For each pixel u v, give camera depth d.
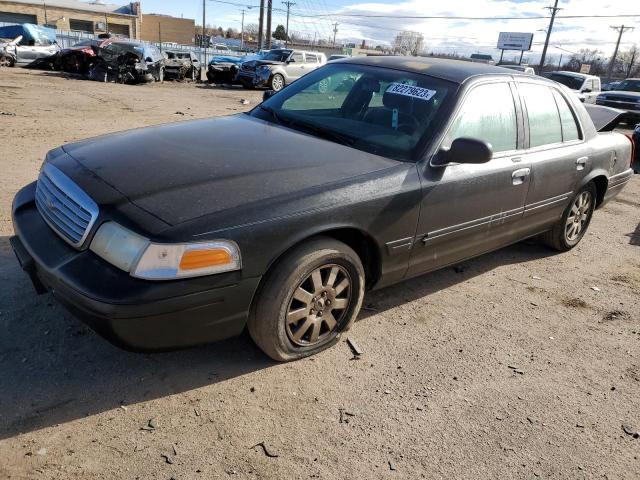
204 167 2.93
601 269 5.14
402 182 3.23
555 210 4.79
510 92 4.11
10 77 18.22
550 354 3.55
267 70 22.00
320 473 2.38
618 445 2.77
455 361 3.34
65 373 2.84
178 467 2.33
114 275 2.42
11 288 3.54
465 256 4.02
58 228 2.77
